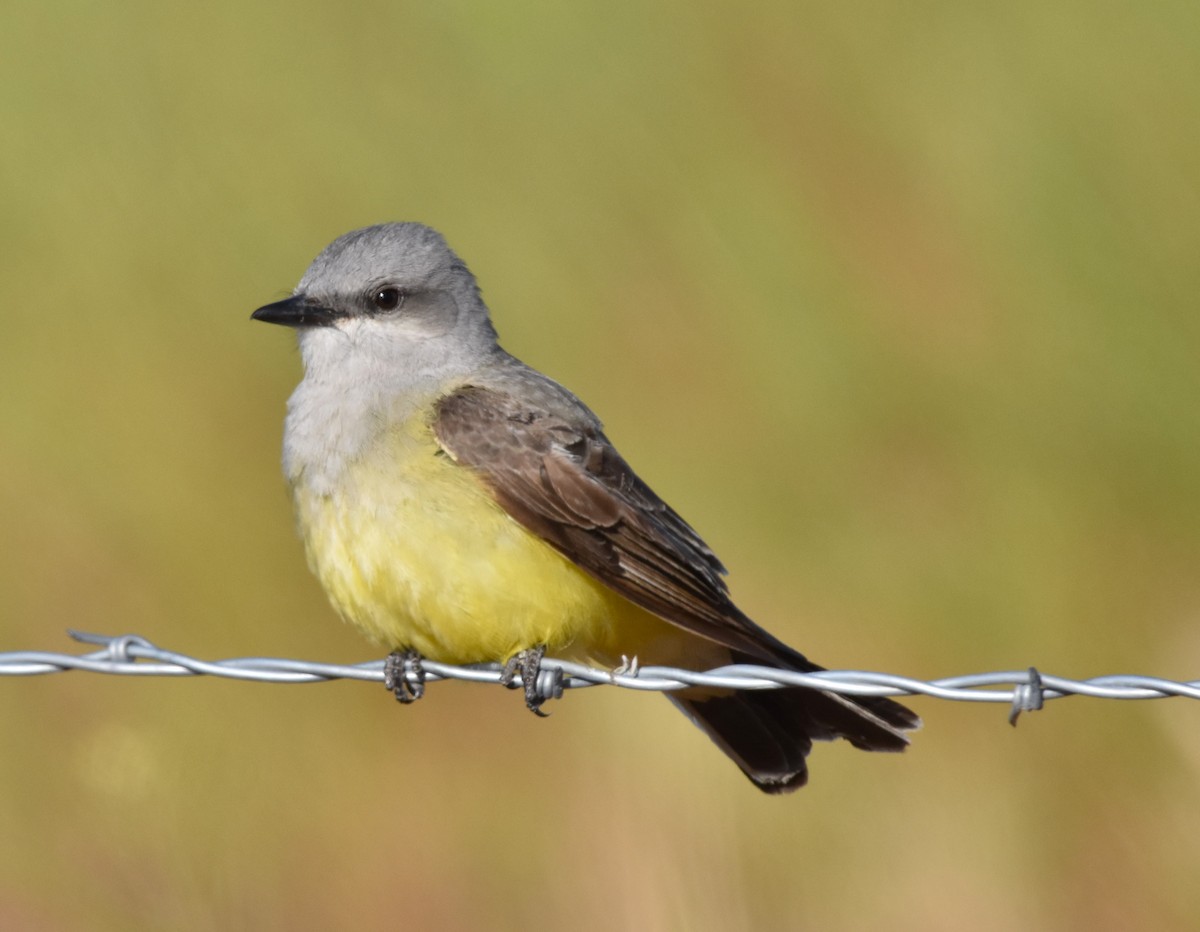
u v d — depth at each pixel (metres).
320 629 11.05
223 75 13.98
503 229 13.05
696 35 13.72
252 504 11.71
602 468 7.48
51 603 11.30
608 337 12.57
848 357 12.27
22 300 13.09
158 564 11.53
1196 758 9.84
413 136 13.49
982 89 13.14
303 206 13.25
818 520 11.77
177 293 12.92
